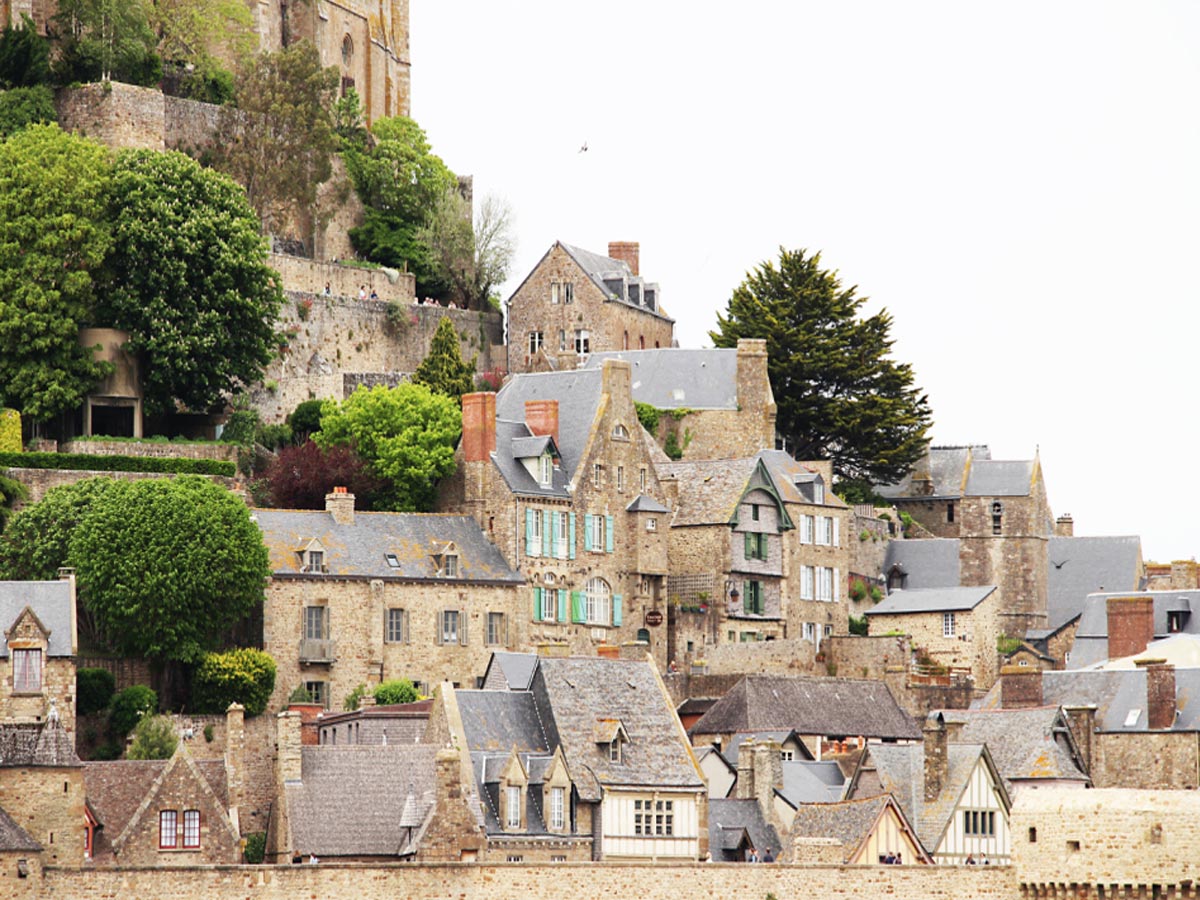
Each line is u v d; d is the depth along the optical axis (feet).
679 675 645.10
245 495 653.30
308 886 456.04
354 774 511.81
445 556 634.43
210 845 503.61
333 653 609.83
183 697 584.40
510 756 519.60
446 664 628.28
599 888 467.11
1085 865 470.80
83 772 496.64
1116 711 602.03
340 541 622.95
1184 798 467.11
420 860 493.77
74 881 450.30
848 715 631.56
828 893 474.49
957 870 478.18
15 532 597.52
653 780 536.01
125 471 654.53
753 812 549.95
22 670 536.01
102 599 575.38
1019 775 563.89
